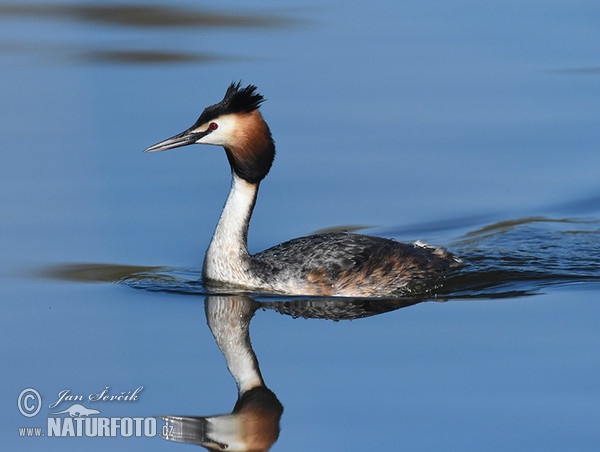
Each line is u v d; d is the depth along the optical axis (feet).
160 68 77.61
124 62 79.61
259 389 39.58
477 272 50.93
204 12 93.81
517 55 81.15
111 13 94.58
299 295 47.70
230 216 48.57
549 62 79.66
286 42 84.28
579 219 58.65
